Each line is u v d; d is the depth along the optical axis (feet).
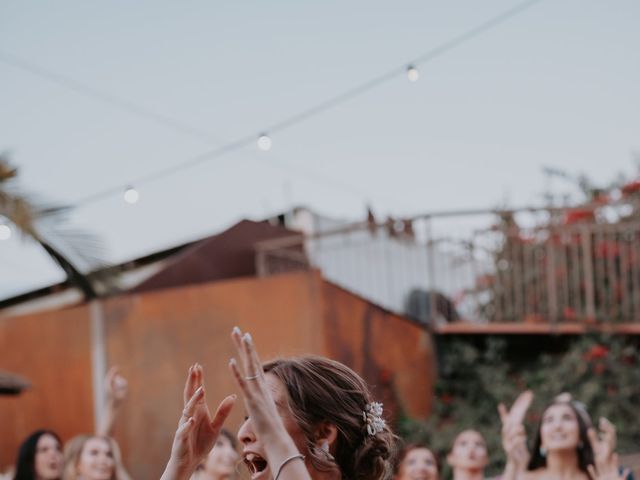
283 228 31.30
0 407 30.60
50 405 29.17
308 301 23.82
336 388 6.44
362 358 24.50
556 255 27.14
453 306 28.48
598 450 14.94
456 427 24.86
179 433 6.46
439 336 27.22
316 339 23.54
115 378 18.42
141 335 27.07
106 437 17.71
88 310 28.32
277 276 24.49
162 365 26.48
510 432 16.11
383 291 31.58
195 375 6.58
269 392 5.73
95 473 17.26
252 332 24.72
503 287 27.73
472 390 26.18
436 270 33.22
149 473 26.32
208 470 16.67
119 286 24.50
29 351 29.94
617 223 26.37
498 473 23.43
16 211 21.63
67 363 28.84
